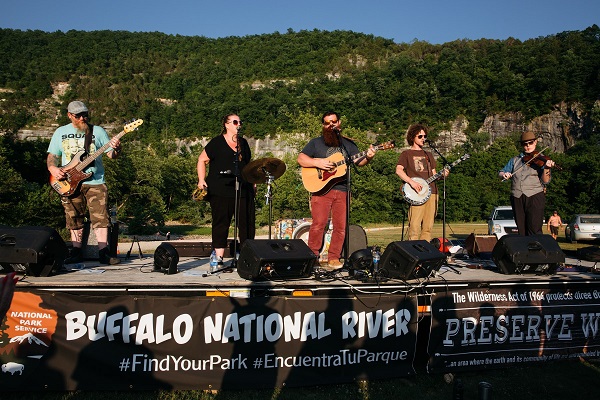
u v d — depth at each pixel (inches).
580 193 1859.0
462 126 4165.8
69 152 215.0
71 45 6382.9
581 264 241.8
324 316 178.4
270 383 172.6
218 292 172.7
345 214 218.2
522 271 205.0
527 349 198.4
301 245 185.9
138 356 166.4
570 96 3949.3
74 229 221.6
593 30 4672.7
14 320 161.6
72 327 163.9
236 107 4340.6
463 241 299.6
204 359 170.1
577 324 205.6
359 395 171.6
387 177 1807.3
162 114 4822.8
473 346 192.1
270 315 174.7
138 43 6727.4
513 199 258.1
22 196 757.3
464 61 4704.7
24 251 168.7
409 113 4175.7
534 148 254.2
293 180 1167.6
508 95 4274.1
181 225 1760.6
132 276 184.2
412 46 5639.8
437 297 189.9
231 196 213.9
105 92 5339.6
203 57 6304.1
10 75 5506.9
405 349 186.1
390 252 189.9
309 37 6186.0
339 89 4557.1
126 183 1450.5
